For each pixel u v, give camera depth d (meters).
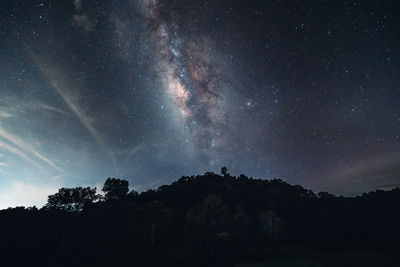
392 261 35.72
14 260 42.53
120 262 42.75
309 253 44.72
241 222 56.06
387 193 77.38
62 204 63.12
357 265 34.84
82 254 45.16
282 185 93.25
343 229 57.66
